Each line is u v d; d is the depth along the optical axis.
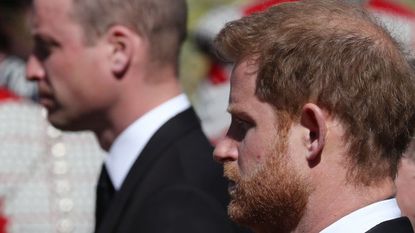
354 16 5.07
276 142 4.98
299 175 4.94
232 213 5.13
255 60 5.05
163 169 6.83
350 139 4.89
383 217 4.86
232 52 5.13
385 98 4.91
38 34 7.15
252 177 5.03
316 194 4.92
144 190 6.79
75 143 8.59
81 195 8.54
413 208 6.14
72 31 7.08
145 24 7.07
